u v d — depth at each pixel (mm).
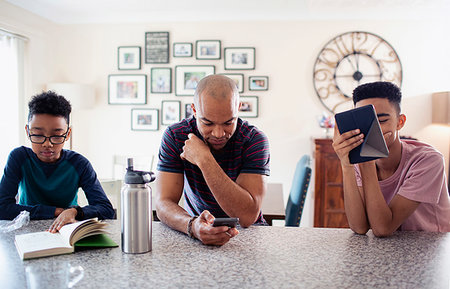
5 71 3535
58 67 4199
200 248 948
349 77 3887
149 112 4125
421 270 808
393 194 1232
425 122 3828
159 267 815
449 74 3789
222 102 1040
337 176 3447
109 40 4148
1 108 3504
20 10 3648
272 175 4012
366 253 917
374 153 970
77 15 4082
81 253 904
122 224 905
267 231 1119
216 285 723
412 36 3807
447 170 3785
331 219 3465
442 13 3721
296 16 3895
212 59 4000
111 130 4199
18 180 1406
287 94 3967
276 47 3955
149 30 4086
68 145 4160
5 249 932
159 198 1243
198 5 3777
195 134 1283
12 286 715
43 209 1268
